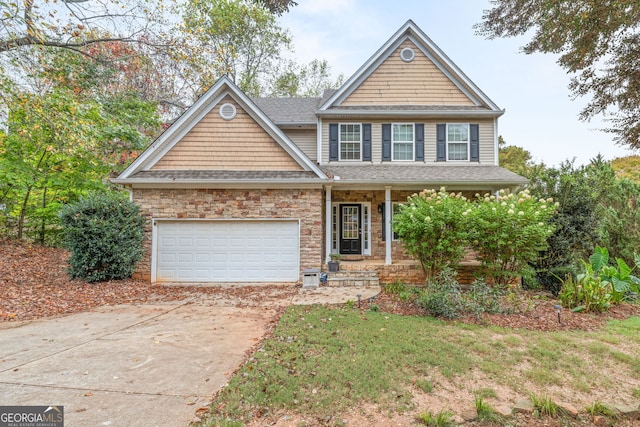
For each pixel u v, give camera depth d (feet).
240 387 12.10
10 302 24.40
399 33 41.88
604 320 21.98
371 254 41.34
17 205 44.24
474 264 34.63
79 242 30.73
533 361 15.61
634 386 14.02
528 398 12.67
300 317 21.12
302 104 49.29
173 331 18.83
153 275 33.91
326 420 10.55
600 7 24.44
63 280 31.35
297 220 34.53
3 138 38.04
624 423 11.78
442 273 25.34
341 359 14.58
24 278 30.99
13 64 32.50
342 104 42.19
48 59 36.42
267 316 22.04
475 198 39.88
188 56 48.16
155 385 12.46
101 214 31.37
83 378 12.97
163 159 35.73
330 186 36.24
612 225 34.45
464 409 11.68
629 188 37.09
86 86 45.83
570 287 25.16
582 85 28.91
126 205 32.48
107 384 12.51
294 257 34.47
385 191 37.91
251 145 36.04
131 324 20.22
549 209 29.14
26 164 39.47
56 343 16.87
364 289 30.37
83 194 43.45
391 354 15.31
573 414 11.89
